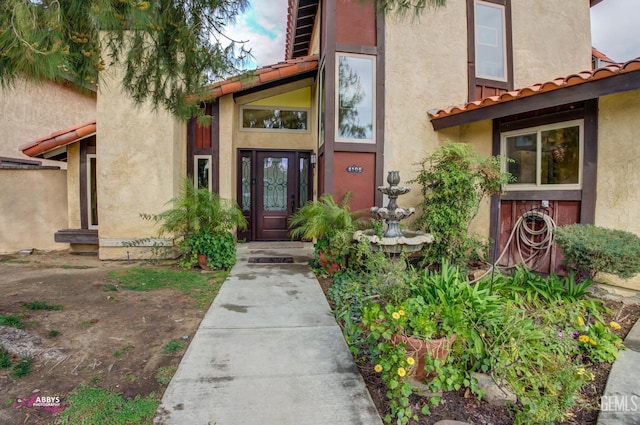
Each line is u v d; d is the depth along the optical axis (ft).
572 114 15.15
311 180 27.22
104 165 21.09
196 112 14.21
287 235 27.55
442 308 8.42
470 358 8.20
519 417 6.59
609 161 13.97
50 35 6.95
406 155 19.84
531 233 16.44
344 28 19.31
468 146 16.57
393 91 19.75
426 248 16.74
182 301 13.34
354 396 7.38
